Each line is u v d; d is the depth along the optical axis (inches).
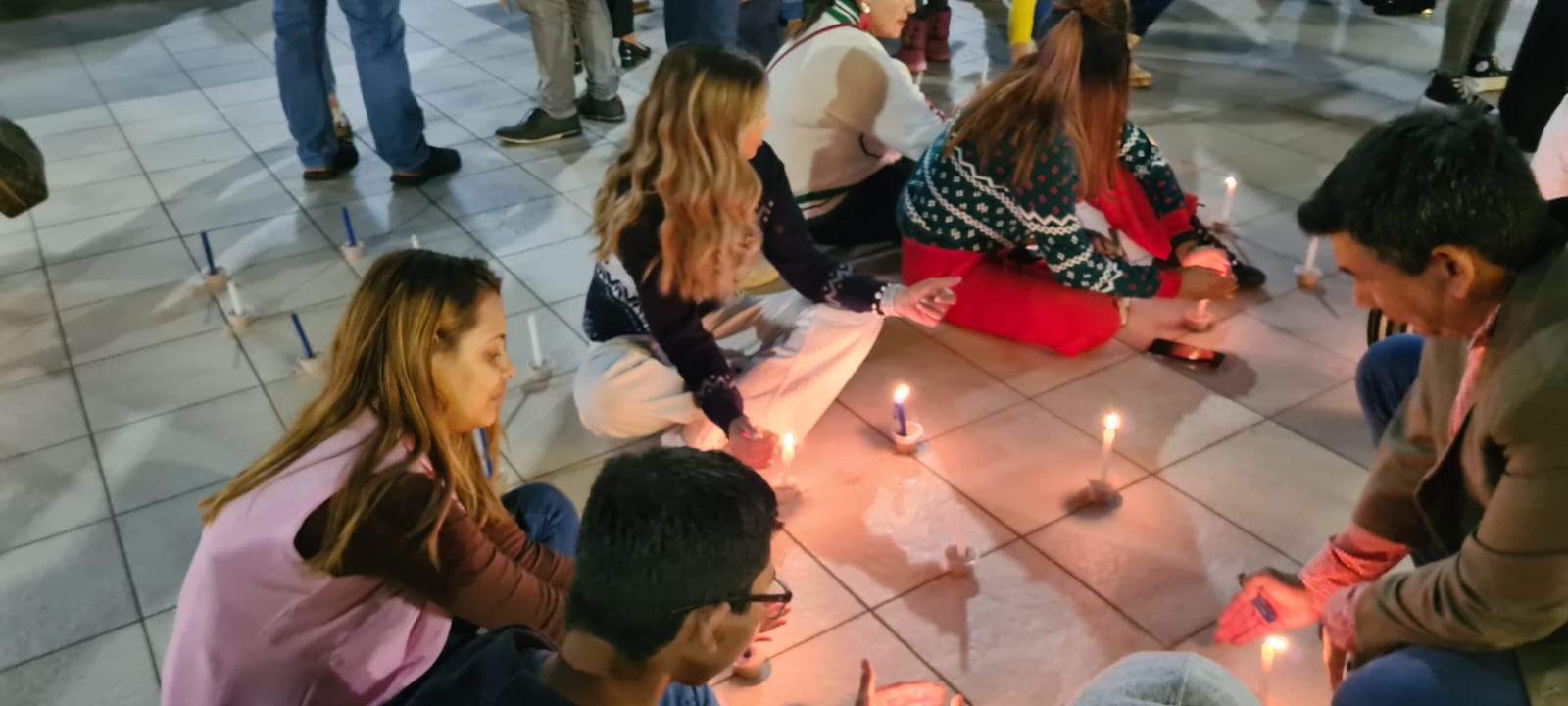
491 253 159.0
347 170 187.3
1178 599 96.0
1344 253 61.4
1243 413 120.2
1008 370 129.0
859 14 141.0
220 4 283.0
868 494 109.3
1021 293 128.3
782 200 109.5
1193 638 91.8
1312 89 213.9
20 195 120.1
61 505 110.1
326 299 147.8
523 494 86.0
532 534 82.6
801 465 113.6
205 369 132.5
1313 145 188.5
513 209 173.0
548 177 184.2
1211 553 100.9
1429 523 69.2
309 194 178.9
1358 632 70.7
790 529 104.7
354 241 157.8
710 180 95.0
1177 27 252.1
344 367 62.2
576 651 49.4
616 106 206.7
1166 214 136.4
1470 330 61.4
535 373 127.6
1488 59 210.7
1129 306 140.3
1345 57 231.1
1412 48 235.8
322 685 63.4
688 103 93.7
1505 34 243.0
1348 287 144.4
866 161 149.5
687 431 110.1
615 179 102.3
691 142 94.1
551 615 68.3
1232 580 97.8
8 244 163.2
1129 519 105.2
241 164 190.5
